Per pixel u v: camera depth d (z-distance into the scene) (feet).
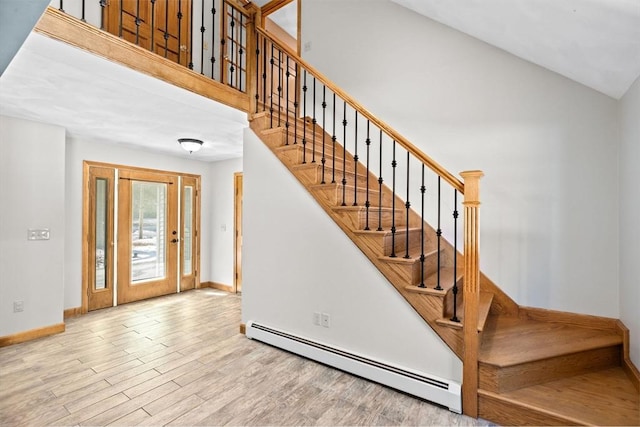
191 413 6.41
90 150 13.15
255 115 10.39
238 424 6.10
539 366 6.58
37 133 10.44
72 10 8.92
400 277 7.35
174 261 16.40
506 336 7.68
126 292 14.43
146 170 15.12
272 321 9.87
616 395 6.16
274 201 9.83
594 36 6.02
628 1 4.78
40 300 10.38
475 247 6.41
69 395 6.99
